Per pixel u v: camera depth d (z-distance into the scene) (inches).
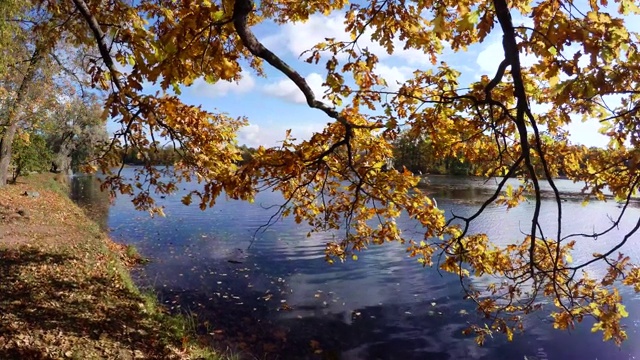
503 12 98.6
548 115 183.3
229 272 537.6
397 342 360.5
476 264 205.5
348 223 230.5
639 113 129.0
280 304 434.9
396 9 153.5
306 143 169.6
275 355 328.5
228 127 204.2
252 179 157.6
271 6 182.7
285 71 147.9
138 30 114.5
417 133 177.9
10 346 243.0
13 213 611.8
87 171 202.8
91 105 811.4
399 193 193.2
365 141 186.7
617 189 170.9
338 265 581.0
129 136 192.7
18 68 667.4
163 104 148.1
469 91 149.9
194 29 111.0
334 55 170.4
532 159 189.5
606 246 676.7
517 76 103.9
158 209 240.2
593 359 335.9
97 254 492.7
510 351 347.3
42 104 786.2
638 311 418.9
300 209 225.1
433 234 199.5
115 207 1060.5
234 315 401.7
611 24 94.0
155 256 601.9
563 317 200.8
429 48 165.5
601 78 101.3
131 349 277.3
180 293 451.8
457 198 1286.9
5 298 312.8
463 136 183.5
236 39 153.6
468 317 410.3
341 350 344.2
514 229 820.6
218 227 842.2
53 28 192.9
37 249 460.8
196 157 189.3
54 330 276.8
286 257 617.6
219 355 305.7
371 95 179.6
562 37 95.9
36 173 1263.5
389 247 674.2
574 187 1774.1
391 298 458.3
